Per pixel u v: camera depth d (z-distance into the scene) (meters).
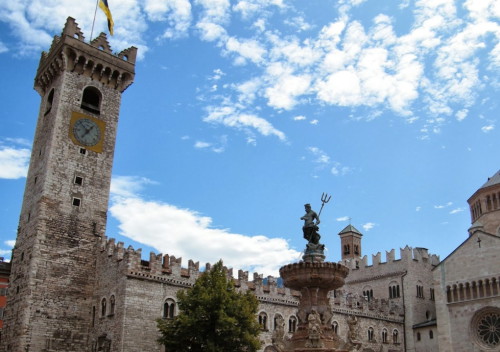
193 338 49.94
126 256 60.19
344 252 115.81
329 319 36.75
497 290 75.00
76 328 63.22
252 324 52.56
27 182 72.69
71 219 67.12
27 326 59.69
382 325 87.44
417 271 96.25
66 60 72.75
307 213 40.97
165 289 61.78
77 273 65.50
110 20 78.38
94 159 71.88
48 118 73.00
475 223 89.69
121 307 58.31
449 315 79.44
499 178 92.94
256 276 71.94
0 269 74.62
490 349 73.56
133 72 78.75
